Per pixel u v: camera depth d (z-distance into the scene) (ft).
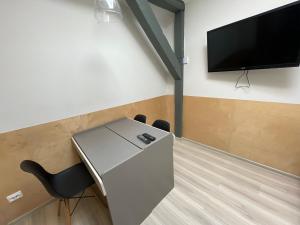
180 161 8.07
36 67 5.29
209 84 8.71
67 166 6.48
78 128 6.65
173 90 10.90
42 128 5.67
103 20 5.63
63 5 5.66
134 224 4.72
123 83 8.17
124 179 4.18
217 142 8.93
